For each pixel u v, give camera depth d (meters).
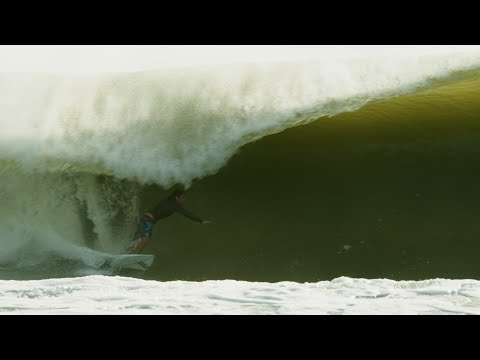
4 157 10.63
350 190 10.54
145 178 10.74
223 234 10.46
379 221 10.25
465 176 10.29
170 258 10.21
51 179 10.60
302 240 10.22
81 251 9.97
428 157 10.52
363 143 10.79
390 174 10.53
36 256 9.88
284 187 10.68
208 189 10.72
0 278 9.15
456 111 10.91
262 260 10.04
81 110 10.93
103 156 10.76
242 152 10.86
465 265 9.40
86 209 10.55
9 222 10.36
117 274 9.58
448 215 10.12
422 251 9.73
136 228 10.53
